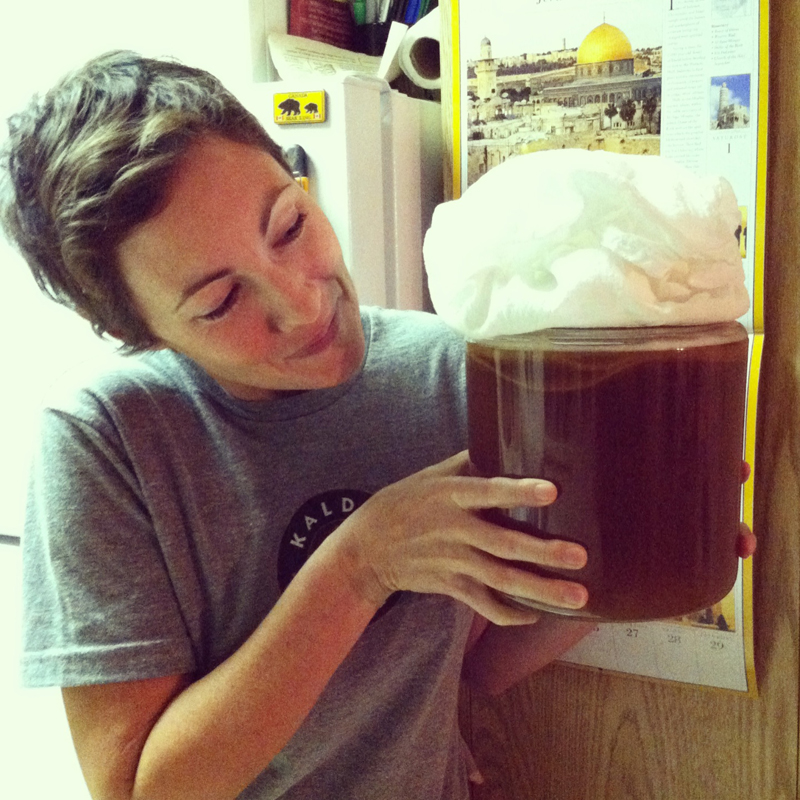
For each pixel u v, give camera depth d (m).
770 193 0.73
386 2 1.04
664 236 0.30
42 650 0.48
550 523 0.34
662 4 0.74
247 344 0.44
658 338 0.32
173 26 0.95
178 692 0.50
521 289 0.32
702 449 0.33
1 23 1.09
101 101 0.40
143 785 0.46
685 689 0.86
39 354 1.38
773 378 0.76
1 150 0.45
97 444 0.50
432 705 0.62
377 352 0.61
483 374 0.37
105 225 0.39
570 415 0.32
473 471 0.40
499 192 0.33
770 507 0.78
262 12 0.91
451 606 0.59
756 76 0.71
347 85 0.81
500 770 0.99
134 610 0.48
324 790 0.62
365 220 0.86
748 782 0.84
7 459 1.52
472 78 0.84
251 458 0.54
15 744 1.32
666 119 0.75
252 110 0.87
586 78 0.78
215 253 0.40
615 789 0.92
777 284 0.74
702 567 0.34
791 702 0.80
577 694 0.92
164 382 0.55
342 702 0.56
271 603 0.54
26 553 0.51
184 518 0.53
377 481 0.57
